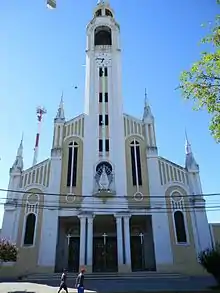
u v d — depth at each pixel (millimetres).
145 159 36906
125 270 30422
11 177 35219
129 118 39531
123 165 36312
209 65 14617
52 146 37312
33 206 33906
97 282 25688
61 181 35312
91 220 32906
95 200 34094
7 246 25297
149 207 33969
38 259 31000
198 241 32312
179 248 31969
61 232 35781
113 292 20469
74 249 35531
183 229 33125
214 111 14570
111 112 39844
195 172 35938
